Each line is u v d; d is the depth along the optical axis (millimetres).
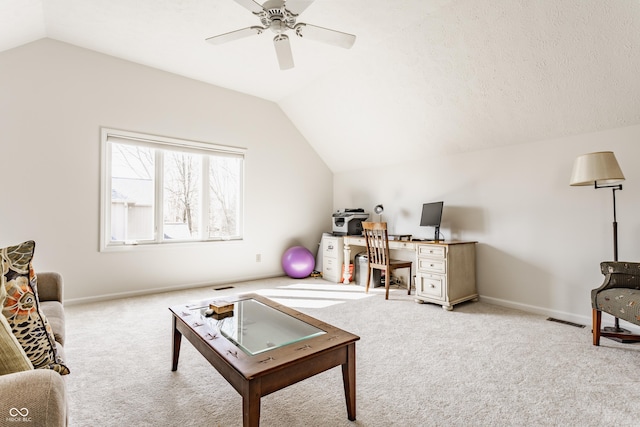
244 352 1331
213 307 1847
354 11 2631
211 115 4172
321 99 4309
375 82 3604
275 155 4828
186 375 1899
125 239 3668
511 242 3344
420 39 2922
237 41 3152
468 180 3723
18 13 2521
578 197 2898
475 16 2533
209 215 4262
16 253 1158
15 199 3002
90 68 3352
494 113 3170
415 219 4293
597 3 2125
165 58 3514
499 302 3416
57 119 3188
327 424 1460
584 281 2857
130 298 3533
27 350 1070
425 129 3783
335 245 4598
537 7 2293
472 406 1599
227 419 1496
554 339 2451
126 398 1655
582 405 1604
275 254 4852
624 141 2662
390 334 2561
